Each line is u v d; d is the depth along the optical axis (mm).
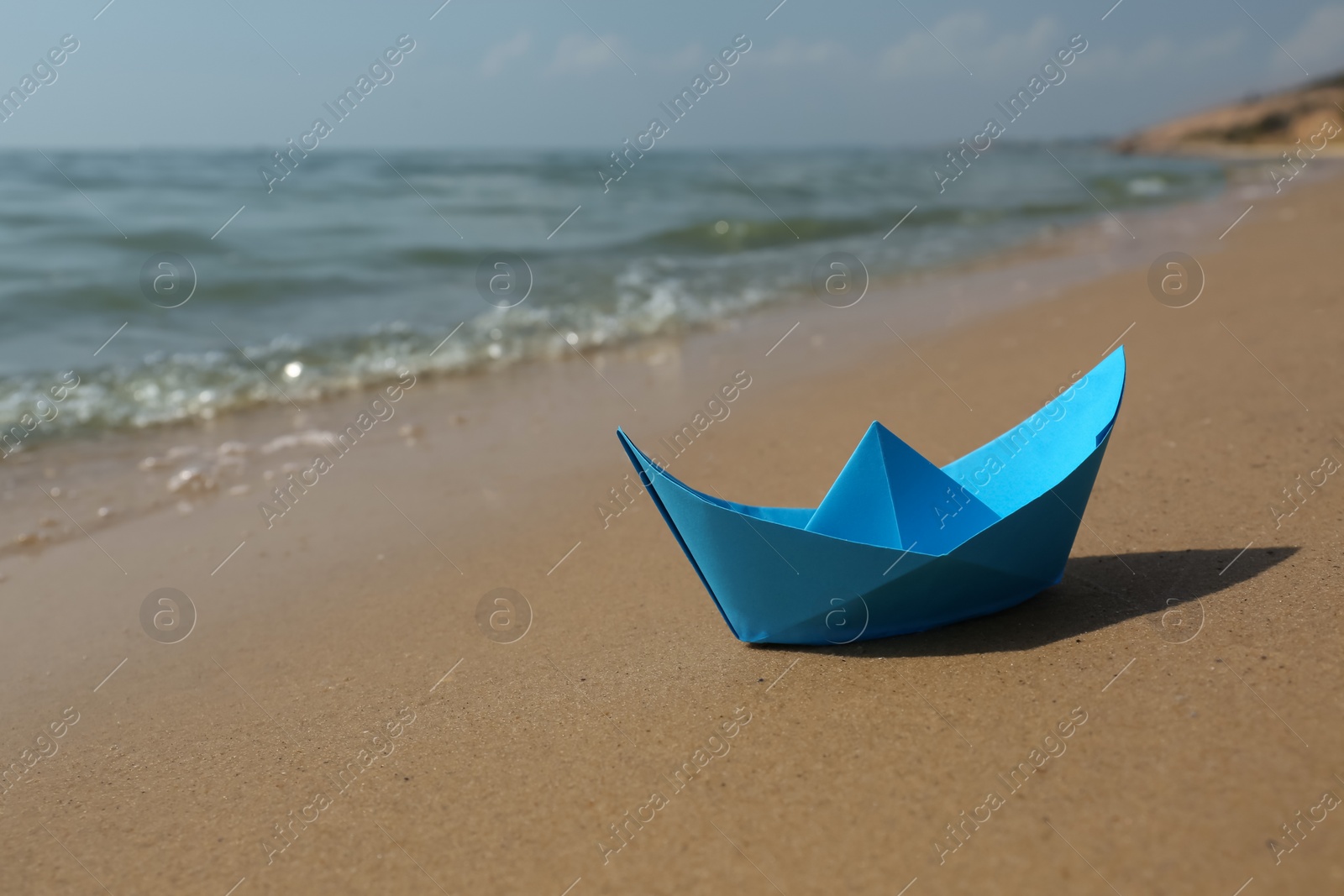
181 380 6504
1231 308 6387
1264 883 1643
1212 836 1754
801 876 1817
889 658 2518
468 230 12828
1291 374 4629
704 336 7629
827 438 4809
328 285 9453
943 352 6367
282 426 5738
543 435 5324
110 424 5730
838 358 6508
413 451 5168
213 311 8328
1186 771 1926
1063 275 9297
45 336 7371
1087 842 1788
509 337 7672
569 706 2535
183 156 31984
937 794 1979
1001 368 5781
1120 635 2459
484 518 4180
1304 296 6402
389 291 9320
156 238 10898
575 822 2064
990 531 2391
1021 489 2623
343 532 4129
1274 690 2139
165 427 5723
